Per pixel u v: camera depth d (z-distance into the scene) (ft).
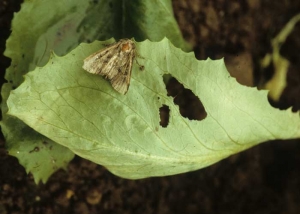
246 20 0.91
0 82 0.83
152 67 0.73
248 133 0.79
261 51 0.93
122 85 0.72
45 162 0.79
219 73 0.75
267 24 0.92
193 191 0.92
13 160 0.85
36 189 0.87
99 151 0.73
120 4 0.81
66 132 0.71
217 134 0.77
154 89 0.74
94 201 0.89
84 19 0.80
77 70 0.71
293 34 0.93
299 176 0.94
